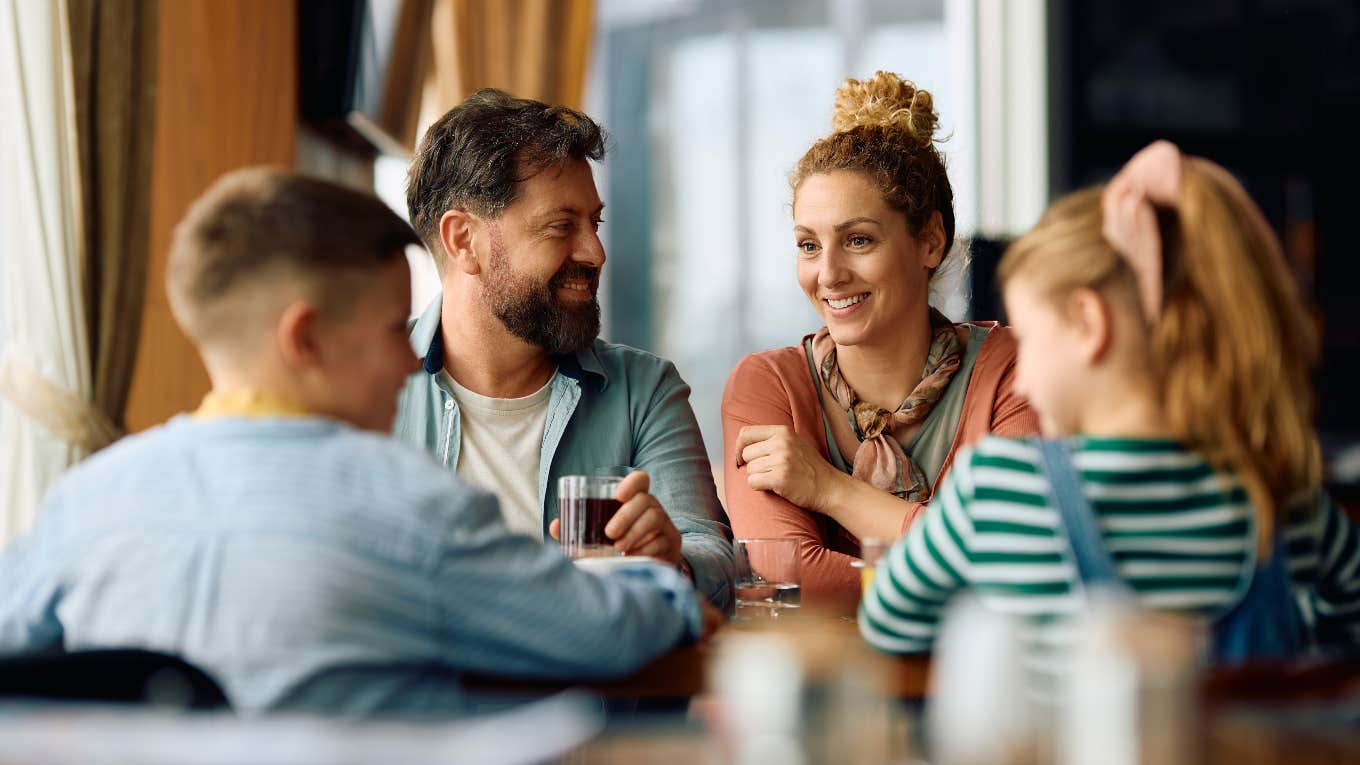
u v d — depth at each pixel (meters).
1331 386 5.73
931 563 1.31
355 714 1.08
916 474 2.22
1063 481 1.23
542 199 2.08
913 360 2.27
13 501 2.56
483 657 1.19
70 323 2.61
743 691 0.86
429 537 1.13
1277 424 1.24
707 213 7.33
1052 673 0.83
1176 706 0.75
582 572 1.26
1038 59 6.31
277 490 1.12
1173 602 1.21
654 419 2.23
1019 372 1.35
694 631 1.40
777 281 7.27
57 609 1.17
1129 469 1.23
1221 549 1.22
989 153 6.37
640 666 1.29
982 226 6.17
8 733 0.80
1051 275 1.29
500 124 2.10
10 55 2.58
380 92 4.48
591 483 1.71
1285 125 6.23
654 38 7.32
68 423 2.58
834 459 2.29
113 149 2.72
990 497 1.26
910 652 1.38
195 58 3.35
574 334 2.11
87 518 1.16
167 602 1.10
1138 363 1.26
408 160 5.00
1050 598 1.22
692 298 7.37
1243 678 1.00
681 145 7.34
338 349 1.22
